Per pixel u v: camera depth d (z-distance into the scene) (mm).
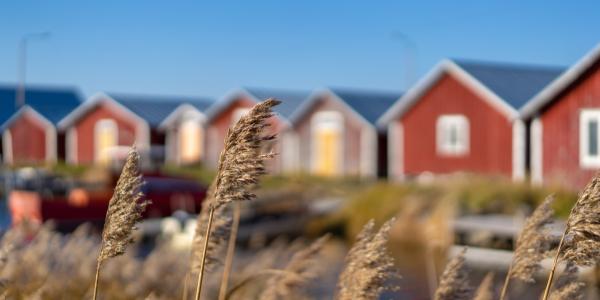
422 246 15164
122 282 7715
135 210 3496
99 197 20938
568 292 4203
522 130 27938
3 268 6078
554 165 24469
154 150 33438
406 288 11109
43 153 48438
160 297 7098
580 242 3432
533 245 4270
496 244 13945
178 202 21984
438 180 22625
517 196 18688
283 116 39281
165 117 45969
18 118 49656
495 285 7871
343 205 22094
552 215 4293
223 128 42844
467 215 17625
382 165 37344
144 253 12789
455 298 4527
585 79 23859
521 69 31562
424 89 31375
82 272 7645
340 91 38812
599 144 23484
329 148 38500
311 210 21328
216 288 7289
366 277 4031
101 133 46812
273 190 20188
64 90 65125
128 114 45531
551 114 24672
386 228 4102
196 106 46938
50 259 7945
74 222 20312
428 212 16547
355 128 37625
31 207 19828
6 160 44906
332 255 13094
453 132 30484
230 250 5637
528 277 4281
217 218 4617
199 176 36219
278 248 8039
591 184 3441
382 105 38906
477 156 29547
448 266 4594
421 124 31609
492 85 29297
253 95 41656
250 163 3281
